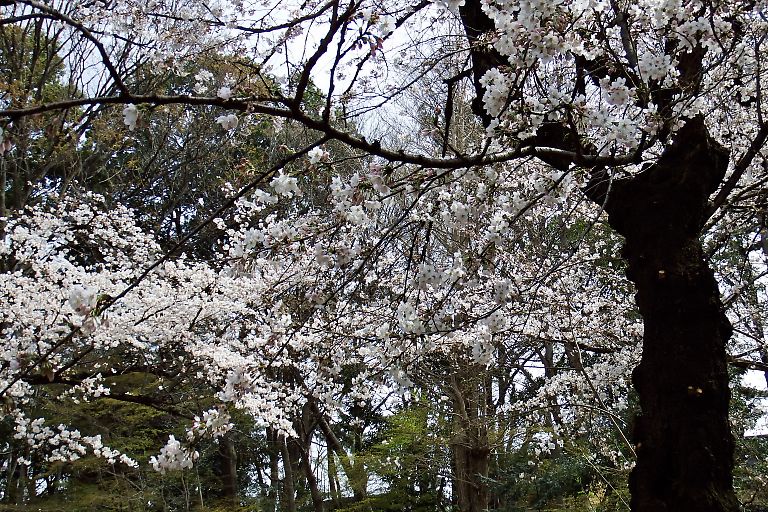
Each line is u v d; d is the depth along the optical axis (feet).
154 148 39.83
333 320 12.10
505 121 8.63
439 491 43.47
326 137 7.36
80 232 26.71
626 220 9.38
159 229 41.01
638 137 9.12
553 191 10.39
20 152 29.96
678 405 8.09
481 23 11.53
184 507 39.63
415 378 34.30
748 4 10.55
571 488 30.30
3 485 43.11
